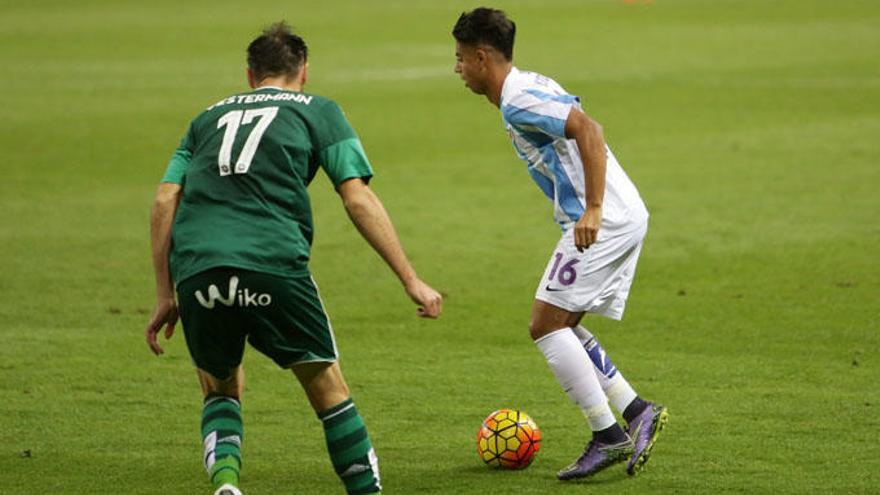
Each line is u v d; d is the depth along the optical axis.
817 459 20.56
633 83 80.38
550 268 20.34
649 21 121.69
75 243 40.75
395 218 44.53
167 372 26.91
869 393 24.58
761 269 36.12
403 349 28.75
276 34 18.78
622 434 19.84
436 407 24.19
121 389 25.59
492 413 22.36
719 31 112.25
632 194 20.62
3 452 21.44
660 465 20.45
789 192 47.47
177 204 17.75
